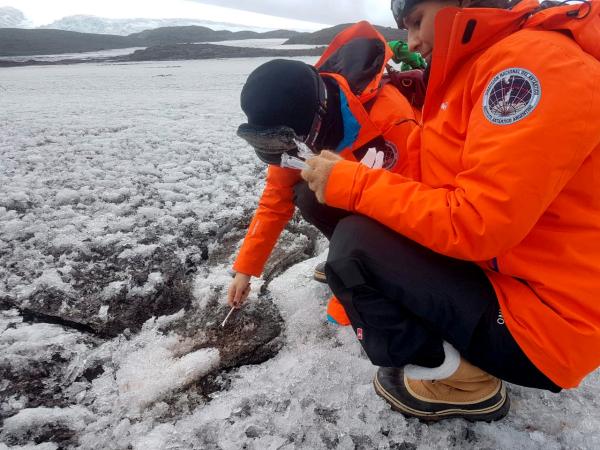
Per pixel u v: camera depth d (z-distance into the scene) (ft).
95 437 4.10
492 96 2.92
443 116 3.45
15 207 8.12
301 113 3.91
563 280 3.13
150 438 4.06
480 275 3.51
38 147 11.97
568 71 2.68
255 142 3.91
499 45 3.00
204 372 4.81
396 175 3.48
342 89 4.20
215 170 10.48
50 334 5.24
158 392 4.54
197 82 29.66
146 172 10.15
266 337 5.24
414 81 5.17
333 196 3.63
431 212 3.18
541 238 3.16
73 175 9.77
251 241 5.15
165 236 7.28
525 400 4.33
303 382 4.57
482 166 2.91
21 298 5.75
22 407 4.38
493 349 3.45
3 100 21.44
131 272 6.34
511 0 3.34
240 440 4.04
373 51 4.64
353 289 3.63
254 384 4.64
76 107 18.83
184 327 5.49
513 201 2.80
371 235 3.64
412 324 3.60
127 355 5.05
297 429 4.11
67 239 7.06
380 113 4.44
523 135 2.74
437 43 3.29
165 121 15.79
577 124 2.66
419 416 4.10
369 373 4.66
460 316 3.41
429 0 3.32
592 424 4.03
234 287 5.25
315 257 6.82
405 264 3.52
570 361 3.17
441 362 3.68
